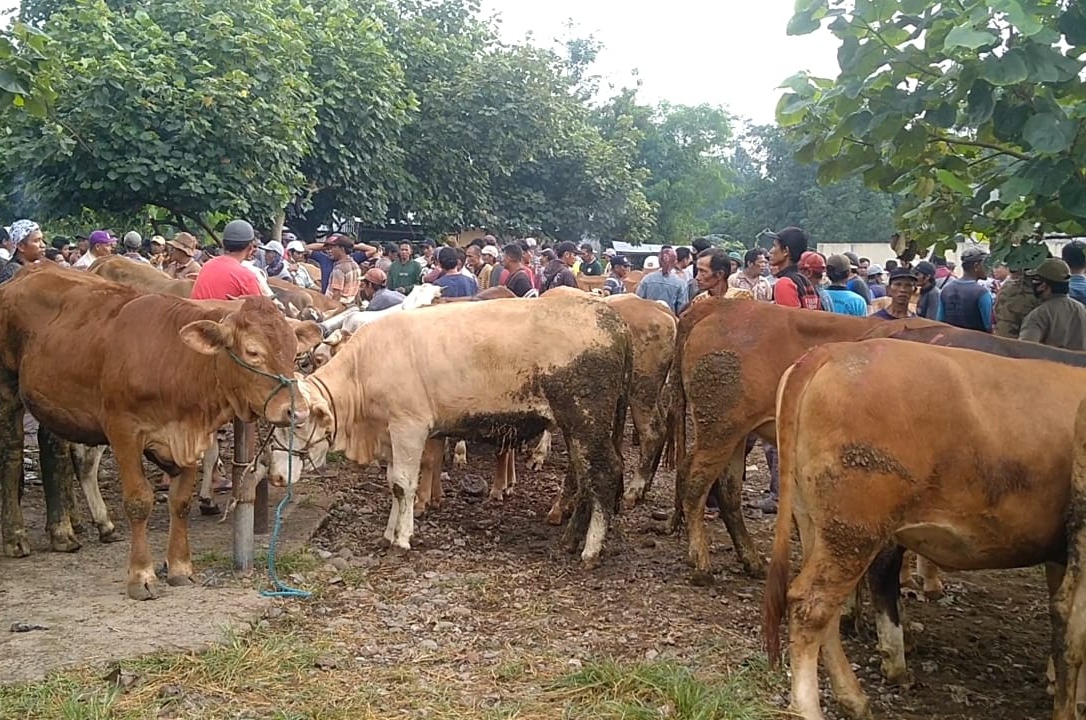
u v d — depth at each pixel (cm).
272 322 562
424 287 881
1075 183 497
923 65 507
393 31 2448
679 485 676
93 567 632
